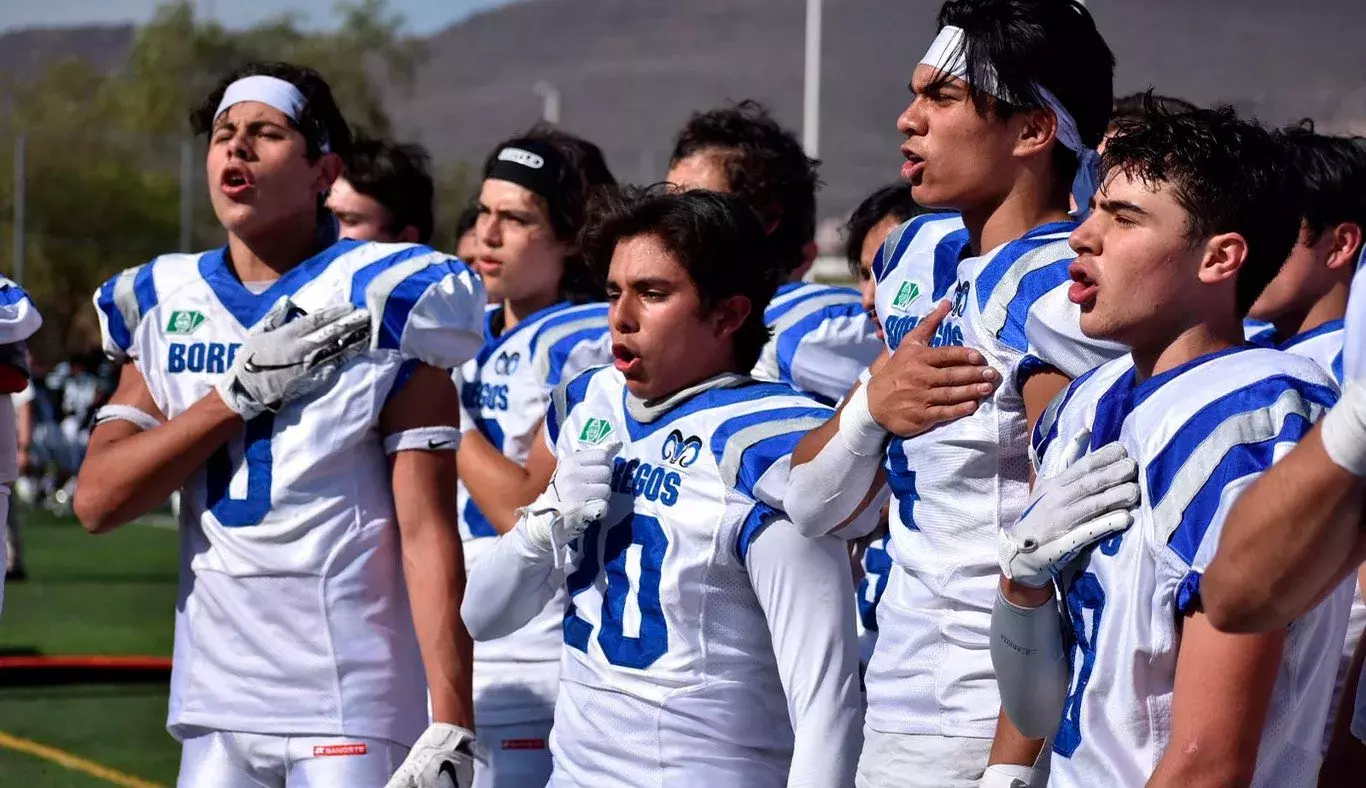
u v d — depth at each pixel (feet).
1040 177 9.84
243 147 11.66
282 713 11.36
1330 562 6.25
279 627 11.42
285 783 11.56
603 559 9.95
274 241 11.87
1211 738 6.85
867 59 579.07
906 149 10.04
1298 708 7.26
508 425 14.46
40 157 93.45
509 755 13.74
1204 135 7.46
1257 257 7.48
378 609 11.58
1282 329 12.47
